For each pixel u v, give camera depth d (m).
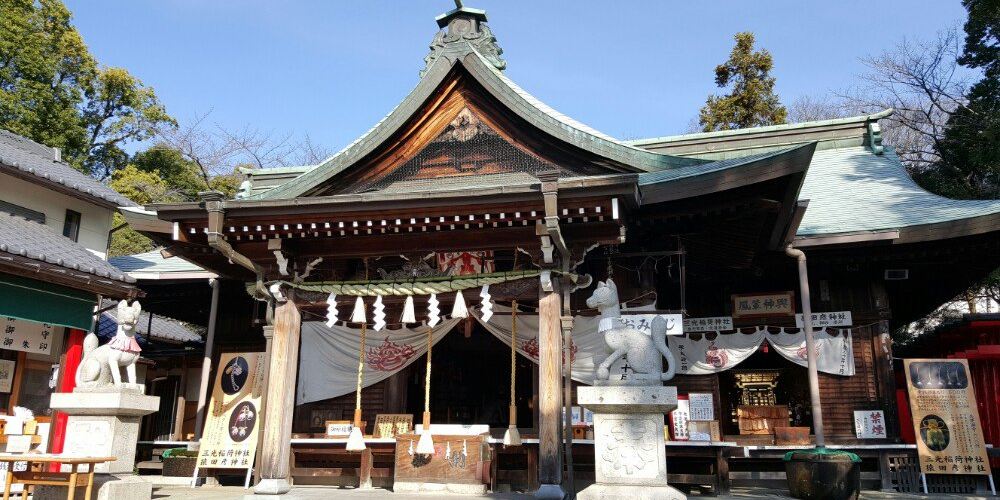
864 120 17.41
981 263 13.59
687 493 11.32
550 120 11.57
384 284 10.77
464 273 11.29
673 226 11.40
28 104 26.48
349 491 11.01
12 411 12.52
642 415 7.98
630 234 11.69
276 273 10.98
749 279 14.17
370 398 13.54
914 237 11.82
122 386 9.18
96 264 13.28
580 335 12.37
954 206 12.64
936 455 11.72
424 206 9.57
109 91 31.41
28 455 8.05
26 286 11.50
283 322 10.77
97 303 13.01
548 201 8.89
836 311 13.62
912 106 30.64
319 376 13.68
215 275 14.70
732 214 10.84
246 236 10.52
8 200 14.85
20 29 26.08
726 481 11.02
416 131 12.27
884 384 13.12
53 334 13.69
